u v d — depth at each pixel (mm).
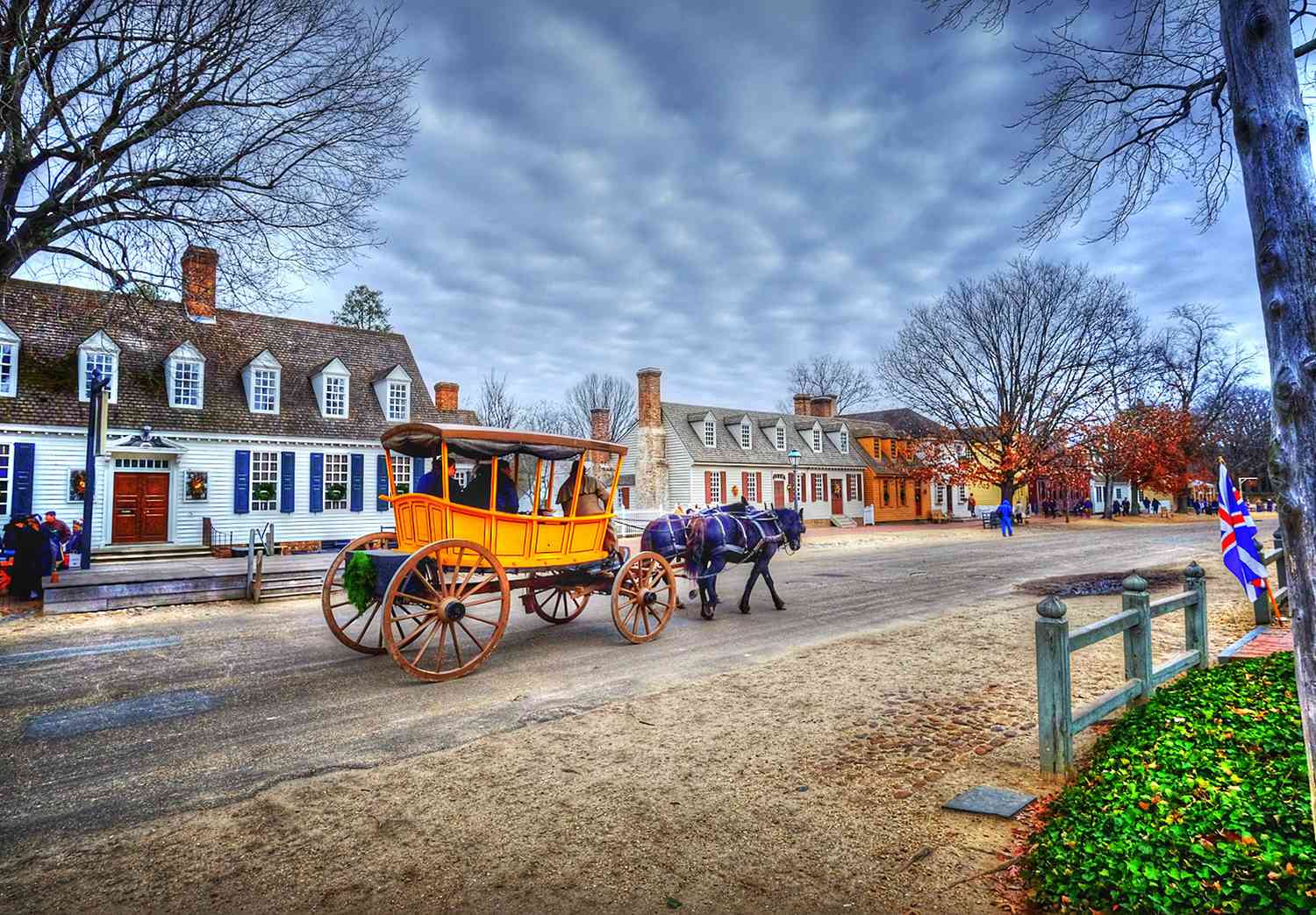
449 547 7332
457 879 3414
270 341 24297
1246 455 54906
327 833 3922
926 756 4930
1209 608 10430
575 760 4973
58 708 6391
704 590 10641
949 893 3213
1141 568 16516
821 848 3660
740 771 4723
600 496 9758
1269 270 2396
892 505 46594
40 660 8367
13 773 4852
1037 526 37781
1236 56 2537
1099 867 3072
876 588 14070
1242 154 2529
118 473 19828
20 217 10898
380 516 24328
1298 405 2273
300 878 3441
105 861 3639
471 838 3836
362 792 4465
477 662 7555
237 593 13305
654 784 4523
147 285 12148
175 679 7402
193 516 20719
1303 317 2293
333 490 23328
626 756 5023
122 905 3217
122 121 11227
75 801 4383
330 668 7832
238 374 22766
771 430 41438
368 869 3525
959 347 36812
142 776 4785
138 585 12289
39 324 19703
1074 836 3383
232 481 21484
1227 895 2744
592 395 67062
